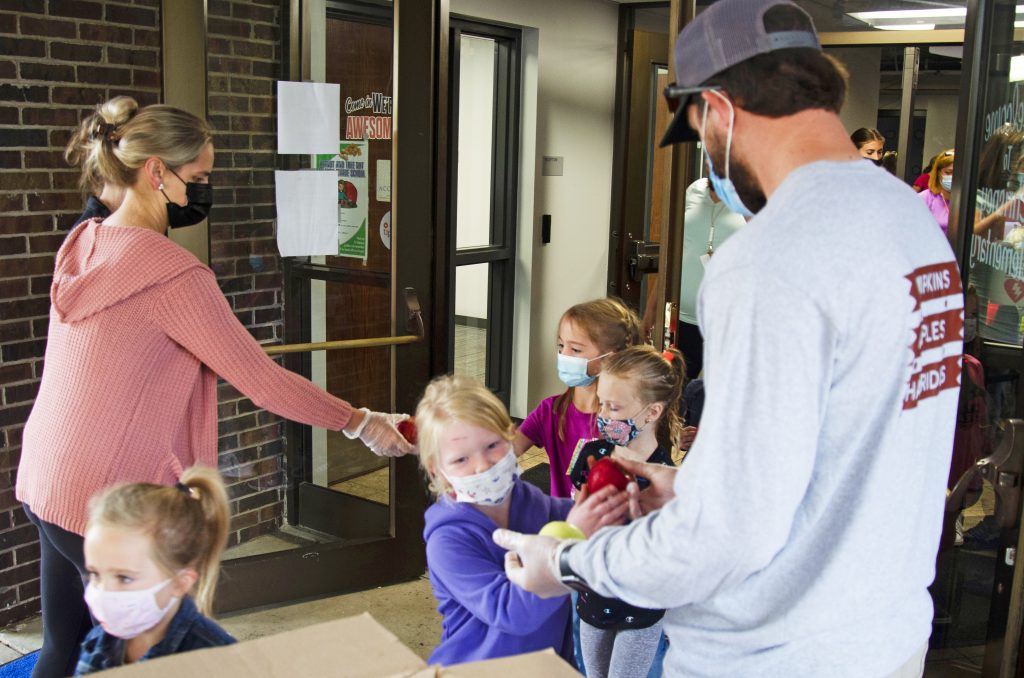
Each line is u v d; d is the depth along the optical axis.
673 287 2.82
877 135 4.85
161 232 2.05
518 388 5.47
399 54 3.09
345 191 3.13
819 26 4.09
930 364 1.10
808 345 1.01
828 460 1.08
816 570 1.10
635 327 2.33
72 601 2.04
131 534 1.46
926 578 1.20
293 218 3.08
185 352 2.02
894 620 1.14
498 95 5.16
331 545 3.25
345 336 3.22
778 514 1.02
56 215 2.92
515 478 1.79
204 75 2.85
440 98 3.20
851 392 1.05
